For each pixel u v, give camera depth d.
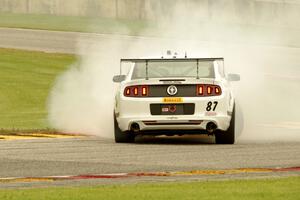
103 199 21.53
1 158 31.75
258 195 21.95
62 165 29.88
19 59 88.69
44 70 81.12
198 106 36.78
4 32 114.31
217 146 36.22
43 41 106.25
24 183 25.67
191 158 31.91
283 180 24.98
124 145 36.56
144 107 36.97
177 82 36.91
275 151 34.22
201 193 22.34
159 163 30.45
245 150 34.56
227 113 36.84
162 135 40.22
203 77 37.44
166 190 22.92
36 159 31.52
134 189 23.16
